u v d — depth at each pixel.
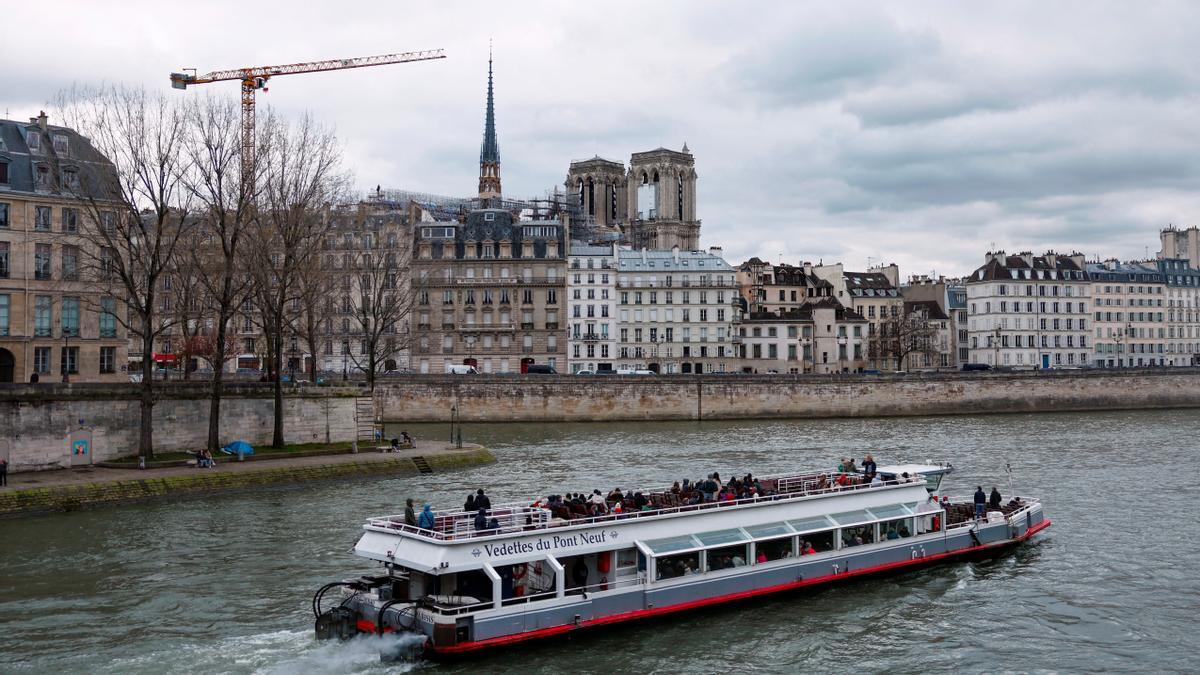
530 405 116.06
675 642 32.38
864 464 44.19
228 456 66.25
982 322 171.62
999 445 86.44
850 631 33.78
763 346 149.12
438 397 114.81
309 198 73.00
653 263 145.88
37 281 72.69
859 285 170.00
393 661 29.97
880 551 39.91
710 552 35.66
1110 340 181.88
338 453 71.06
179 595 36.72
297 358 130.88
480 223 143.12
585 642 32.19
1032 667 30.91
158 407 66.56
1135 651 32.25
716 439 93.19
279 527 48.31
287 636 32.19
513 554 31.64
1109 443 88.00
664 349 143.62
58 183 66.56
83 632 32.66
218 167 65.56
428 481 64.19
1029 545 45.62
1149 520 51.28
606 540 33.72
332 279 90.50
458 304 138.62
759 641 32.66
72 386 61.47
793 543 37.69
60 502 52.44
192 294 73.88
